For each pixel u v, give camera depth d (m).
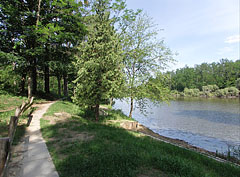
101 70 9.42
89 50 9.60
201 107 38.56
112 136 6.52
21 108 6.43
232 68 111.81
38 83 38.62
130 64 15.10
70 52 20.41
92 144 5.29
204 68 132.38
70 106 16.70
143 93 14.41
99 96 9.67
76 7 17.55
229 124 20.06
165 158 4.45
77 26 18.83
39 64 19.34
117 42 9.95
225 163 5.66
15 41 17.91
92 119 12.03
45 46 19.34
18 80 24.20
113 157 4.23
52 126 7.79
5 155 2.34
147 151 5.17
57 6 18.36
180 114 27.70
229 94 81.00
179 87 117.56
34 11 18.28
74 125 8.25
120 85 10.21
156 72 14.91
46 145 5.29
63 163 3.94
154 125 19.34
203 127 18.47
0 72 22.55
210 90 91.56
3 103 13.23
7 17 17.05
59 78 28.78
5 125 6.91
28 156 4.39
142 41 15.84
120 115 17.45
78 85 9.77
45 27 15.37
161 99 15.25
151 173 3.70
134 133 8.78
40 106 14.73
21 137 6.00
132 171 3.60
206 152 9.30
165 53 15.28
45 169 3.71
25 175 3.41
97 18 9.89
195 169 4.15
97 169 3.62
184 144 10.68
